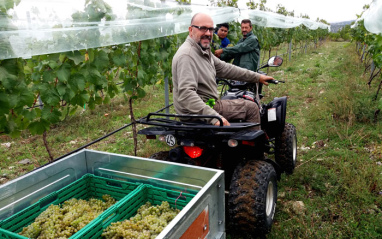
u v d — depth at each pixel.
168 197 2.19
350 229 2.70
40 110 2.86
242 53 5.52
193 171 2.07
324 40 28.94
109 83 3.81
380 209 2.99
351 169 3.76
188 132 2.41
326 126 5.36
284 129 3.89
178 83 2.62
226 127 2.21
